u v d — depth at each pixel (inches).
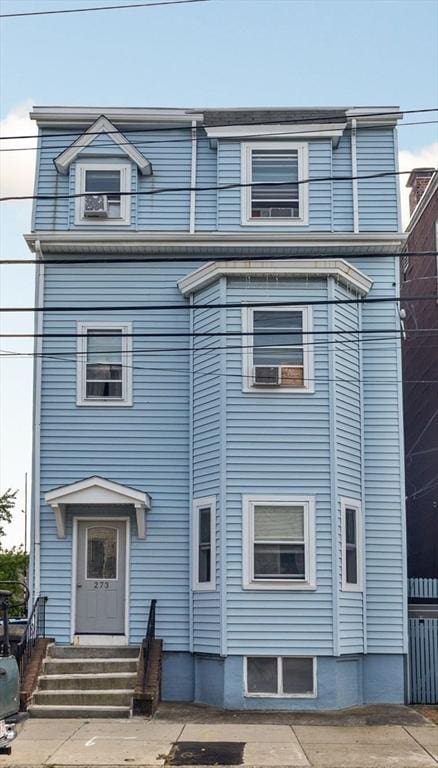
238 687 725.3
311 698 724.7
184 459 795.4
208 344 782.5
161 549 784.9
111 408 804.6
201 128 860.6
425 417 1042.7
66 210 840.9
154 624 757.9
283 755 562.9
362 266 828.0
